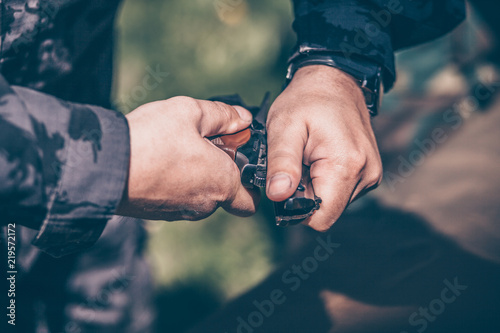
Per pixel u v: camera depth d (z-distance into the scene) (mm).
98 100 935
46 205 698
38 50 852
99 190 706
